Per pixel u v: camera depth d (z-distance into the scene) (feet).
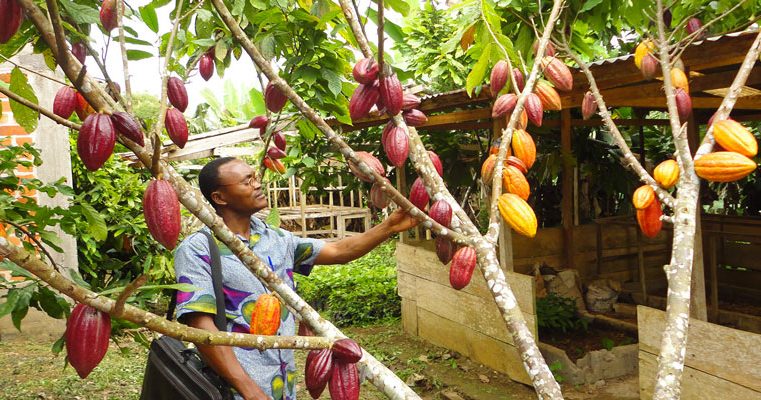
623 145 5.64
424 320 22.09
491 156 5.37
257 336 3.22
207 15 6.97
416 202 5.11
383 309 26.17
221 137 21.49
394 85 4.42
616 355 17.69
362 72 4.47
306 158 22.94
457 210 4.87
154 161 3.16
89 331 2.81
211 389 6.14
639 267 24.27
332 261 8.18
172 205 3.10
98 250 21.97
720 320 20.44
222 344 3.06
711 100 15.92
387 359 20.45
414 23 23.56
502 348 18.06
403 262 23.41
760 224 22.18
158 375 6.83
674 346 4.31
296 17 8.36
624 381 17.37
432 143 25.91
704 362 12.42
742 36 9.95
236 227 7.48
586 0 10.27
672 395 4.19
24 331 20.62
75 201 10.89
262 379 7.12
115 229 21.45
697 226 12.56
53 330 20.83
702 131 27.12
